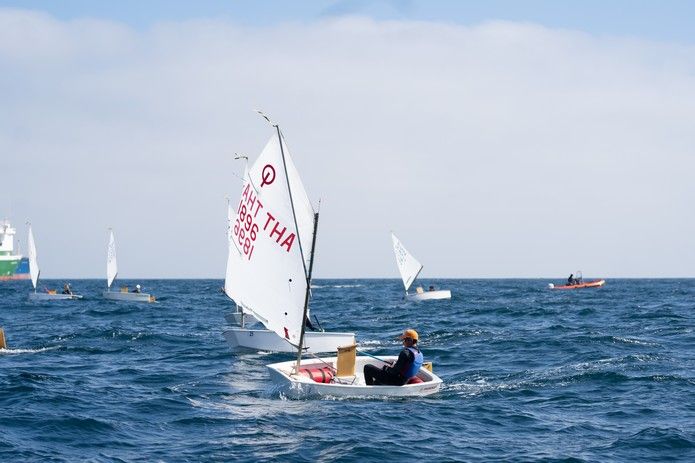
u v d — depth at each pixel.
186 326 108.38
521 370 57.78
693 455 32.88
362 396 44.84
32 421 38.97
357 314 139.12
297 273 47.09
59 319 124.69
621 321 108.81
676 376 52.25
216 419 39.81
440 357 67.19
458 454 33.16
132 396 46.84
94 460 32.00
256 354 70.38
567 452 33.44
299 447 34.16
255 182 48.94
